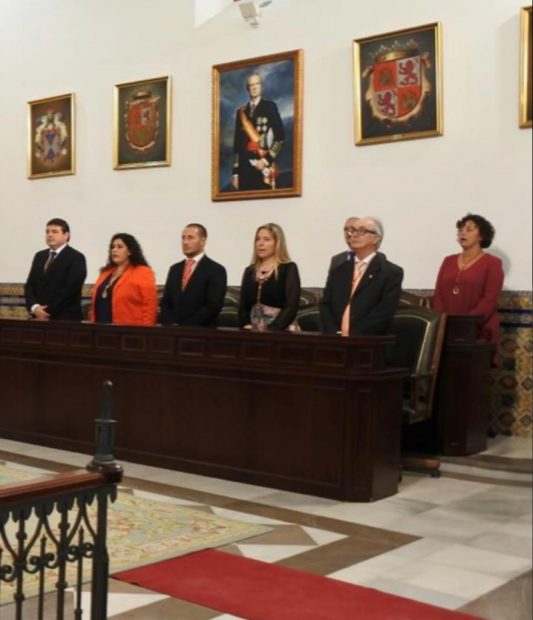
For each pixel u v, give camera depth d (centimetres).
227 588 348
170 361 606
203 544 411
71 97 715
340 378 519
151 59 729
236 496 526
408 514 436
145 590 346
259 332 558
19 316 749
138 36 730
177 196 780
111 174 763
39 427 675
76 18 707
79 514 248
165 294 669
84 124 734
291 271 594
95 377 649
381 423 513
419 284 442
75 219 765
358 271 496
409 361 506
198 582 355
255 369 561
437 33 274
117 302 673
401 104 301
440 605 297
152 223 789
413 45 298
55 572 356
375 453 508
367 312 495
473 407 290
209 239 763
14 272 761
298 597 336
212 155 740
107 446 258
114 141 743
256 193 695
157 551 398
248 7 661
